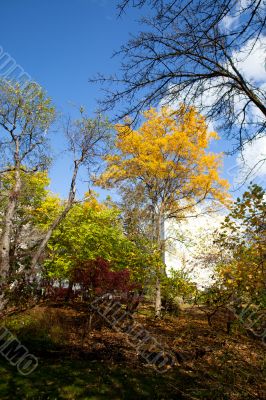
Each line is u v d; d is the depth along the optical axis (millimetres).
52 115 11891
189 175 15508
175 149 14852
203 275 12828
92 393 6605
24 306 10164
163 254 15688
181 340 10891
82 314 13094
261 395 6664
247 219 6121
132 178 15961
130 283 12922
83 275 11625
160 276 13938
